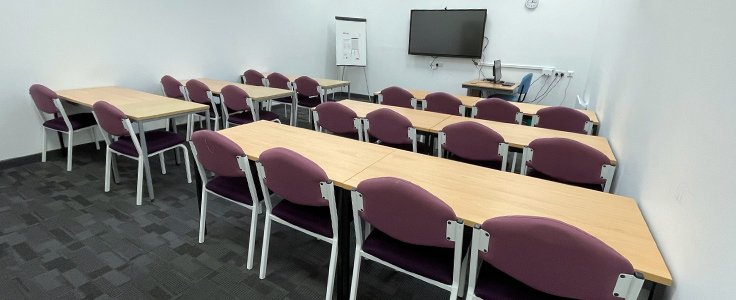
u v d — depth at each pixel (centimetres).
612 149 222
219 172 177
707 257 83
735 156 78
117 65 366
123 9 361
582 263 92
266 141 201
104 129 244
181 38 424
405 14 632
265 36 540
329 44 686
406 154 187
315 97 493
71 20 323
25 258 189
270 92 381
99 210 242
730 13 94
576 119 275
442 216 114
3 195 255
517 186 150
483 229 106
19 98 301
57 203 248
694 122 106
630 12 249
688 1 131
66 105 331
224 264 194
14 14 287
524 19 535
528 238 96
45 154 320
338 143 202
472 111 328
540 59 536
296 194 150
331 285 164
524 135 237
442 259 138
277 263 197
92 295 166
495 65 511
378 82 699
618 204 137
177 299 167
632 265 95
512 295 119
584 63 506
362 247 148
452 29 585
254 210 182
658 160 132
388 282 185
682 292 92
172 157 347
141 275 182
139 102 290
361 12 673
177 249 204
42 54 309
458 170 167
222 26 471
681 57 128
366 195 126
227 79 495
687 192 100
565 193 145
